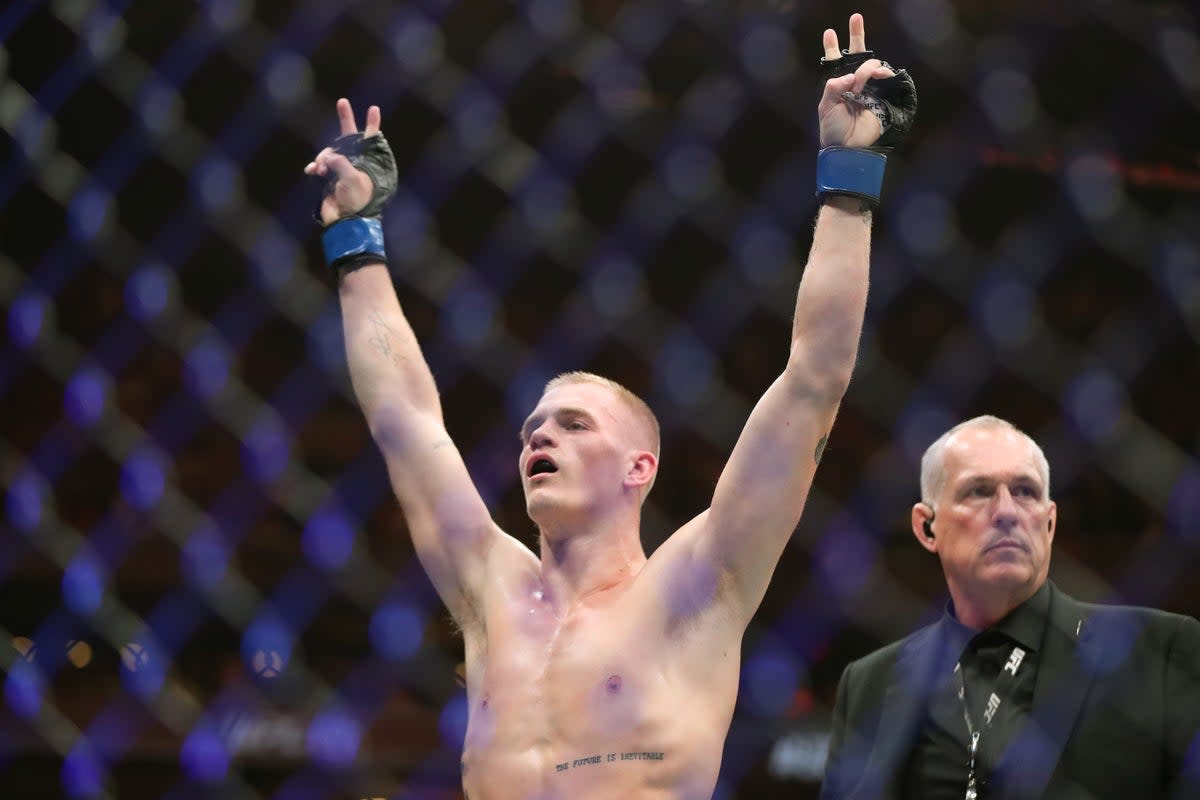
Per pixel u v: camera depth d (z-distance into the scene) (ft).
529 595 26.78
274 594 72.08
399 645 71.15
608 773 23.43
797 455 24.25
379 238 30.76
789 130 64.85
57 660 70.08
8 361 69.72
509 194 68.33
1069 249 64.64
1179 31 49.65
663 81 64.75
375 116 31.71
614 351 70.08
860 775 29.94
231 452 73.20
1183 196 59.47
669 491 68.59
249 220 67.77
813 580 69.82
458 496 28.09
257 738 68.64
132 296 69.72
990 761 28.12
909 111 25.98
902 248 66.74
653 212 67.87
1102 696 27.99
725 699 24.35
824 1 59.82
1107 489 65.05
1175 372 63.67
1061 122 60.54
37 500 70.74
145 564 71.72
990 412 67.56
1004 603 29.60
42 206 66.13
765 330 68.85
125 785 67.67
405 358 29.48
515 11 63.00
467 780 24.97
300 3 62.18
